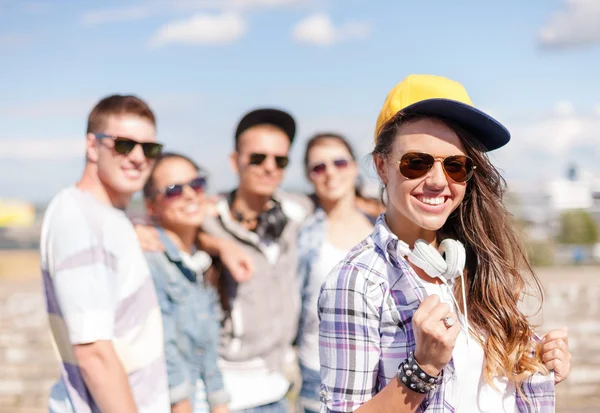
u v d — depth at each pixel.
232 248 3.84
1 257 27.42
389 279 1.79
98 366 2.40
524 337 1.91
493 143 1.88
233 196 4.22
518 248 1.98
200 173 3.72
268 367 3.98
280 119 4.25
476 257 1.97
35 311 11.45
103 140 2.64
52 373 7.89
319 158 4.33
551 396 1.93
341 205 4.37
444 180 1.79
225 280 3.91
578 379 7.25
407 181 1.80
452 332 1.62
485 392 1.86
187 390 3.03
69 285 2.41
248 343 3.91
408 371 1.64
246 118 4.23
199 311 3.24
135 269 2.58
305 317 4.15
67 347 2.51
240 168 4.24
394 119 1.84
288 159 4.26
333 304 1.78
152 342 2.62
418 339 1.64
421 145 1.79
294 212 4.37
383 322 1.76
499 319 1.88
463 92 1.86
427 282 1.90
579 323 9.54
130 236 2.62
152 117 2.75
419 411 1.75
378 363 1.76
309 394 4.09
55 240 2.47
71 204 2.53
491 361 1.84
